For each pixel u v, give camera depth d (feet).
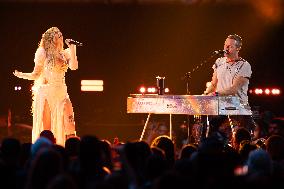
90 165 23.97
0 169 22.76
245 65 40.78
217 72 41.68
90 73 66.90
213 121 39.47
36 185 20.85
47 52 40.11
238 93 40.37
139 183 23.68
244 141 29.99
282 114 65.00
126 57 66.90
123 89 67.00
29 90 64.39
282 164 26.76
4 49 65.67
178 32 66.28
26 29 65.51
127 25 66.28
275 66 65.82
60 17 65.57
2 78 65.10
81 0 65.00
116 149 28.25
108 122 65.77
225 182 20.57
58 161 21.08
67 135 40.29
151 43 66.64
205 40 66.23
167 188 19.19
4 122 61.46
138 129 62.08
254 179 20.70
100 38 66.44
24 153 27.81
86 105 66.85
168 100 37.99
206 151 23.65
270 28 65.31
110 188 19.74
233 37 40.96
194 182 20.24
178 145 48.91
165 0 65.31
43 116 40.24
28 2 64.90
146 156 24.26
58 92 40.22
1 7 64.90
